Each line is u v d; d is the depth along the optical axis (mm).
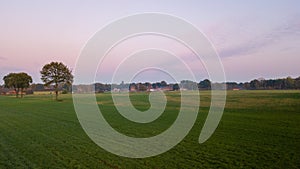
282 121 24891
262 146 15531
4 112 41594
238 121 26000
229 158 13289
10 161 13078
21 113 39656
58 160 13195
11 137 19781
